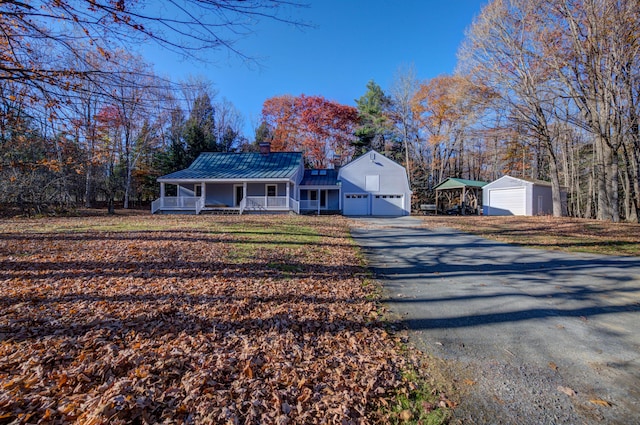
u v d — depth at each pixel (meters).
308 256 7.24
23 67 3.41
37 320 3.39
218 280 5.11
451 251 8.46
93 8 2.87
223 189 22.94
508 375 2.59
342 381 2.47
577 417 2.07
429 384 2.46
